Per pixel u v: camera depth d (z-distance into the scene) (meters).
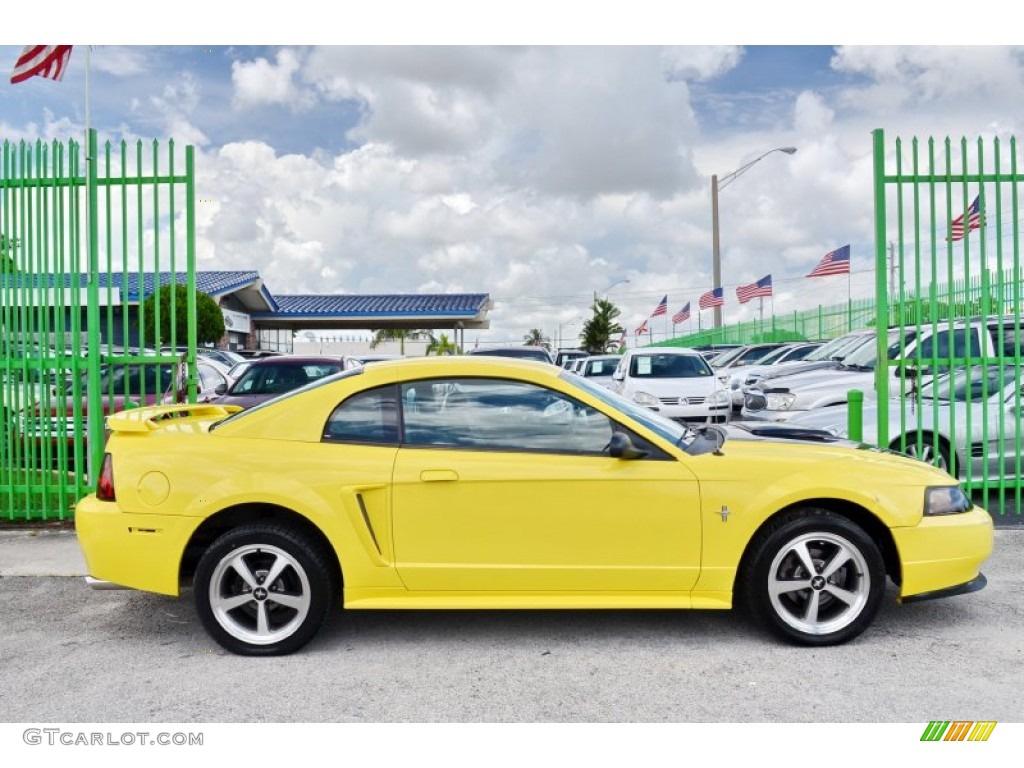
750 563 4.38
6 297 7.18
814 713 3.64
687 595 4.37
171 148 7.04
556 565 4.30
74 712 3.74
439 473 4.27
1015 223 6.71
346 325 40.38
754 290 30.83
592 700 3.80
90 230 7.04
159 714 3.71
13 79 7.43
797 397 9.50
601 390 4.80
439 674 4.12
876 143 6.82
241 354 24.19
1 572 6.00
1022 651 4.34
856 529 4.32
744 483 4.32
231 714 3.70
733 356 23.00
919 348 6.93
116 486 4.36
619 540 4.30
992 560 6.05
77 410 7.19
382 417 4.45
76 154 7.03
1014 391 7.58
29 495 7.32
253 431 4.44
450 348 50.75
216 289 32.22
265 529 4.30
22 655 4.46
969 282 6.83
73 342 7.11
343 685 4.00
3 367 7.22
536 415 4.43
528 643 4.52
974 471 7.70
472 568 4.29
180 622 4.97
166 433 4.52
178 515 4.30
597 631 4.69
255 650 4.34
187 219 7.06
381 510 4.30
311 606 4.32
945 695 3.81
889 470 4.47
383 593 4.34
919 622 4.79
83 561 6.27
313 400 4.49
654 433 4.43
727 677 4.04
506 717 3.63
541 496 4.28
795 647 4.40
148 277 18.23
